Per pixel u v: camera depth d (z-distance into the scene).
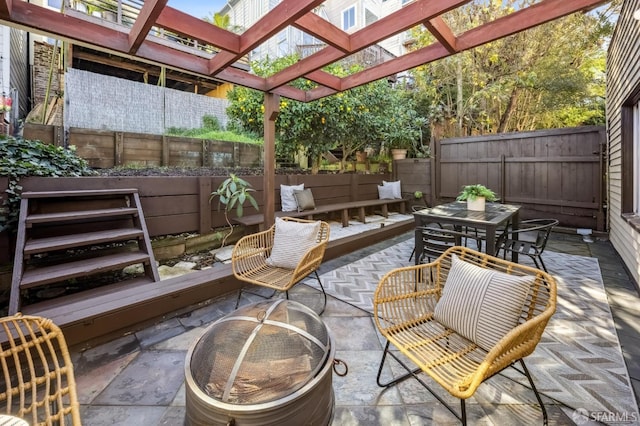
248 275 2.27
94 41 2.16
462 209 3.49
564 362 1.68
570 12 1.91
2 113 4.43
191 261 3.56
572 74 6.77
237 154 6.20
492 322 1.28
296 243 2.38
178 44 6.56
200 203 3.84
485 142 5.98
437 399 1.35
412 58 2.68
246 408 0.94
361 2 10.48
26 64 7.24
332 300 2.54
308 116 5.16
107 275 3.04
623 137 3.49
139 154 4.95
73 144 4.32
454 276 1.51
